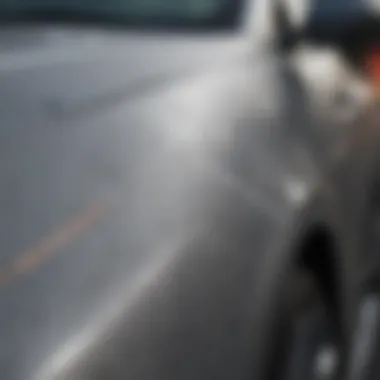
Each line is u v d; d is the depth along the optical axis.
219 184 2.92
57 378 2.12
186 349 2.45
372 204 4.80
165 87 3.24
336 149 3.97
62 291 2.31
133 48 3.62
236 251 2.79
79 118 2.97
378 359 4.86
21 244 2.40
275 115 3.45
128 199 2.68
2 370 2.09
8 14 4.06
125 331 2.31
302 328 3.46
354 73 4.53
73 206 2.58
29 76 3.21
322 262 3.78
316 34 4.18
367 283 4.84
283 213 3.12
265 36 3.91
